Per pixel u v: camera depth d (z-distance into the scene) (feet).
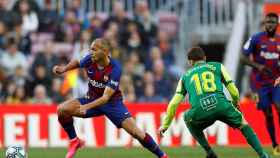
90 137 124.98
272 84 102.68
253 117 126.93
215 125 126.21
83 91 145.79
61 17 161.58
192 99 79.71
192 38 170.50
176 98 79.71
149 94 151.23
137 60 155.74
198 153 107.55
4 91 144.46
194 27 171.01
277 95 102.12
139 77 152.15
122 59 156.25
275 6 130.31
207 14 171.01
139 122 125.80
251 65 102.63
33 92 147.33
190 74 80.12
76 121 124.47
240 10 160.76
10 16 157.28
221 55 171.73
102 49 79.30
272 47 102.17
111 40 156.76
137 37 161.48
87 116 82.89
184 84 80.28
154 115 126.41
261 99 103.45
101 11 170.71
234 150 112.47
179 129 126.11
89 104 79.15
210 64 80.43
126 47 160.45
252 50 102.99
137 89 150.92
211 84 79.20
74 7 163.63
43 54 149.28
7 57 151.74
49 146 124.67
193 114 79.77
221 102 78.79
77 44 157.79
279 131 125.18
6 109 124.57
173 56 164.35
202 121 79.97
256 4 161.07
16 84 146.41
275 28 101.76
